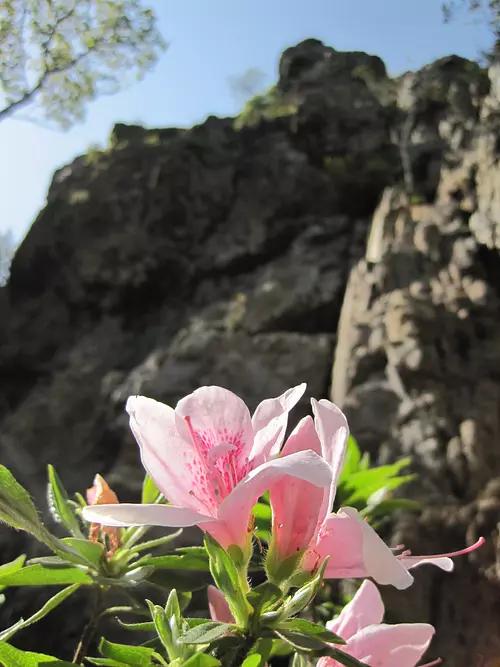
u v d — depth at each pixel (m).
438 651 5.68
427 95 10.83
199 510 1.09
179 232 12.04
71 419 9.83
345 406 7.18
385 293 7.86
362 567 0.98
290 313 9.66
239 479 1.12
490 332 7.32
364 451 6.85
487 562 5.91
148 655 0.94
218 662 0.81
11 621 6.82
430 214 8.56
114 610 1.43
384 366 7.40
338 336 8.87
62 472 9.40
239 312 9.89
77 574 1.33
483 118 8.88
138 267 11.73
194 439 1.12
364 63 14.46
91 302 11.96
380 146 12.20
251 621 0.92
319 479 0.89
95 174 12.76
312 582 0.92
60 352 11.74
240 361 9.11
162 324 11.41
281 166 12.31
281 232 11.61
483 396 6.91
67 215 12.44
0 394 11.66
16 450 9.59
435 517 6.14
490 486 6.31
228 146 12.95
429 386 7.00
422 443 6.62
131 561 1.59
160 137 13.70
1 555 7.71
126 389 9.58
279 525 1.04
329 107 12.84
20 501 1.06
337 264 10.40
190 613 5.20
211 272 11.63
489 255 7.88
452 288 7.64
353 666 0.85
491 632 5.62
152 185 12.35
